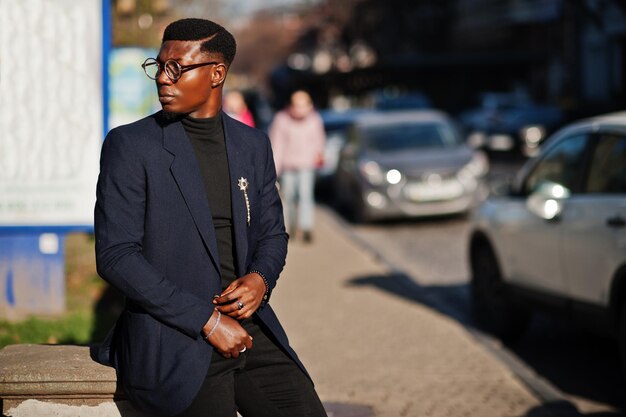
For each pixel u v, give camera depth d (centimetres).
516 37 5588
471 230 923
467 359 786
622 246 671
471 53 5856
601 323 706
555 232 762
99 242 343
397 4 6569
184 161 350
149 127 354
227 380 355
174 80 347
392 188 1727
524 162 3186
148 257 348
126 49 1294
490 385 710
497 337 887
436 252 1444
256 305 354
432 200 1731
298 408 365
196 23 352
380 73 5669
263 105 4934
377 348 825
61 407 389
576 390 725
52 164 812
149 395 346
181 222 348
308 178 1545
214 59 352
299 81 6269
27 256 858
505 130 3488
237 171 358
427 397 678
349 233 1675
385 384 710
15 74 803
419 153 1803
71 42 801
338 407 652
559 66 4912
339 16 7112
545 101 5075
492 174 2703
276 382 367
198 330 340
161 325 346
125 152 346
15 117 807
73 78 805
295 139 1537
